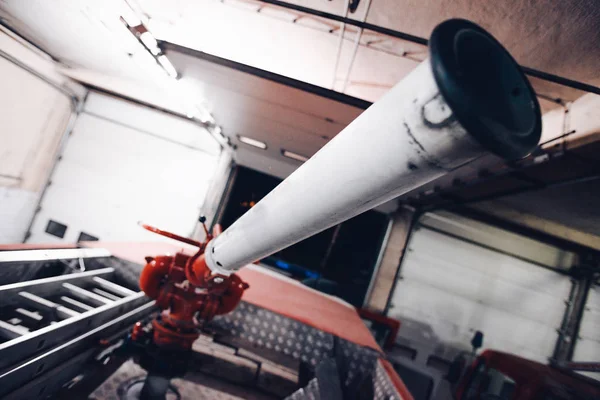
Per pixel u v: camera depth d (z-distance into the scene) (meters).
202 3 2.44
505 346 6.26
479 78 0.34
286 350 2.98
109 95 6.34
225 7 2.42
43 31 4.21
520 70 0.40
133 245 3.38
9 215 5.64
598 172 2.60
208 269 1.48
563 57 1.97
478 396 4.04
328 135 4.16
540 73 2.10
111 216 6.29
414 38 2.04
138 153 6.38
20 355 1.34
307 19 2.29
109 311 2.01
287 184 0.65
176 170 6.40
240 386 2.46
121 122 6.36
